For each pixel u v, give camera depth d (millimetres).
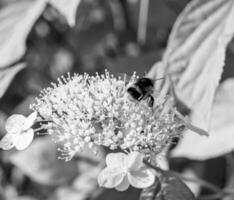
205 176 625
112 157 431
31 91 737
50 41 754
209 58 520
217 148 553
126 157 430
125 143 453
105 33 735
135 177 427
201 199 562
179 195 464
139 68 651
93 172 647
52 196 666
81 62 742
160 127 462
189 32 527
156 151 461
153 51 673
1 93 574
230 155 618
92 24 732
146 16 686
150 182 425
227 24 523
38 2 606
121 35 736
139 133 454
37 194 695
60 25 743
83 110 465
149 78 495
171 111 482
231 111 567
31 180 706
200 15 528
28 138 460
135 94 468
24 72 737
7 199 712
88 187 646
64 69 742
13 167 719
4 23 604
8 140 465
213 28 526
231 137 554
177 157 610
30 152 654
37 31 746
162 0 676
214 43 522
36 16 599
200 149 554
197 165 629
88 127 462
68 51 753
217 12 527
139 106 466
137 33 733
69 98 471
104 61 718
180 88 516
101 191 607
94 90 474
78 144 460
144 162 461
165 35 718
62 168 653
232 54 627
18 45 592
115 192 602
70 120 462
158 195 465
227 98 572
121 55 734
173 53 526
